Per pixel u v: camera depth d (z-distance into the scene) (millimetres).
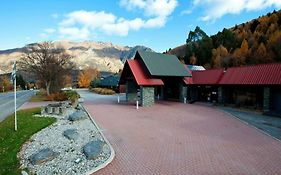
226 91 29141
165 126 16922
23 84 95562
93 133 14344
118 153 11125
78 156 10578
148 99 28578
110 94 50250
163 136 14133
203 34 101375
